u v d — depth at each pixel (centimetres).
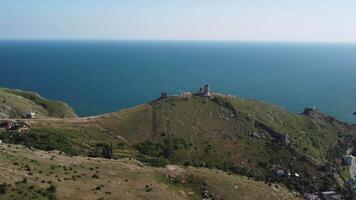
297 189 18750
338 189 19662
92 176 12656
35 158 12912
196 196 13650
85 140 19488
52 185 11088
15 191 10094
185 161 19488
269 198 15212
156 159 18500
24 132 18600
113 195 11788
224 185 14700
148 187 12975
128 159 16425
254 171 19788
